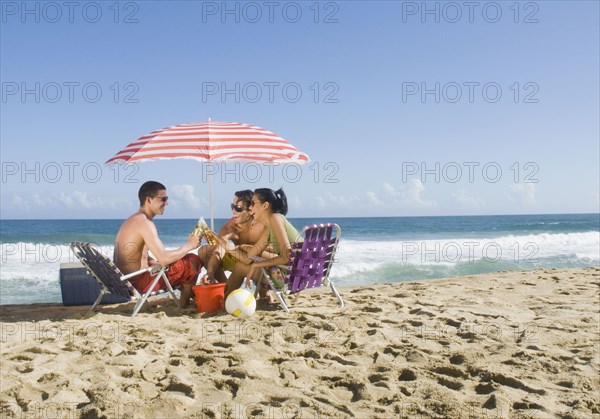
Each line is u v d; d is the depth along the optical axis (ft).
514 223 194.49
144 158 16.33
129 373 11.05
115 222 224.94
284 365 11.48
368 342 13.44
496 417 8.96
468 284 24.64
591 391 10.22
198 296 17.58
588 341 13.69
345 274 46.91
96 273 17.47
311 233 16.67
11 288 39.22
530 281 25.14
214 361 11.78
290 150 18.03
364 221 230.68
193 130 17.61
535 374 11.13
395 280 44.83
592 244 81.15
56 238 108.47
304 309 17.78
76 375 11.00
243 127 18.37
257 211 17.13
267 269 17.80
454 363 11.94
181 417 8.94
